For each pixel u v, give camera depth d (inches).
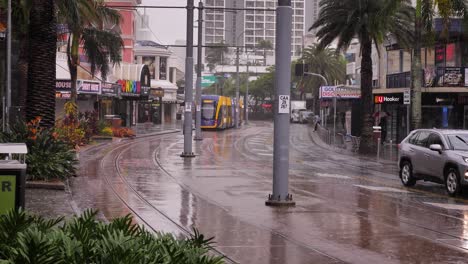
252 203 609.9
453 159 690.8
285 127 590.2
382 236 449.4
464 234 465.7
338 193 711.1
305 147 1748.3
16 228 206.8
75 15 920.9
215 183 785.6
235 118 3248.0
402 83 1729.8
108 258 182.7
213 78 4284.0
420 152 765.9
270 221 508.1
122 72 2755.9
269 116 5108.3
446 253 395.9
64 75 1907.0
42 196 600.1
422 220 528.1
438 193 729.6
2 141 677.9
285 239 434.3
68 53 1587.1
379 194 708.7
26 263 178.1
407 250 402.9
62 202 564.7
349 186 788.0
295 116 4195.4
